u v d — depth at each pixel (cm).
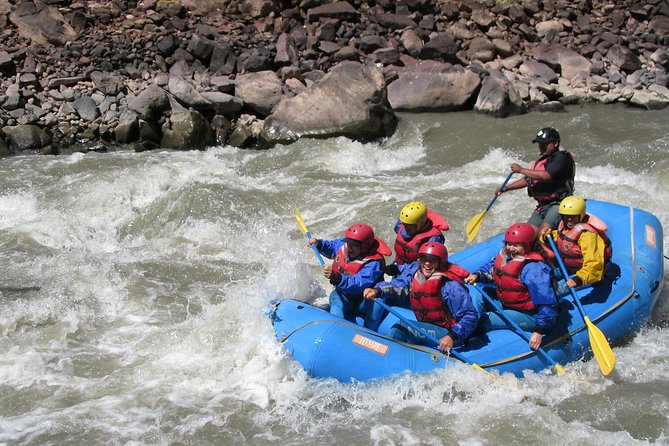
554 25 1509
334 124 1142
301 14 1466
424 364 545
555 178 650
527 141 1116
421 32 1443
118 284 728
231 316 622
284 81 1288
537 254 554
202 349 602
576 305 572
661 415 523
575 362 571
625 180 949
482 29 1498
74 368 592
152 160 1058
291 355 562
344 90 1161
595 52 1462
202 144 1158
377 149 1100
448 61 1412
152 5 1421
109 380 575
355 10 1468
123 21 1370
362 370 546
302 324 571
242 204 890
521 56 1445
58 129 1141
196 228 843
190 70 1278
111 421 528
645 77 1384
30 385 570
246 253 799
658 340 616
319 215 875
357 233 567
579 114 1248
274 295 629
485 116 1253
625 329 603
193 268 765
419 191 928
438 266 539
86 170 1011
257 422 527
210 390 561
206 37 1359
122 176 957
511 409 526
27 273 747
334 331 558
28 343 628
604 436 500
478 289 569
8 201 902
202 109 1192
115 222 876
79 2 1398
